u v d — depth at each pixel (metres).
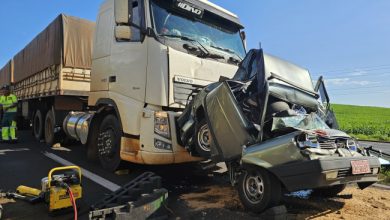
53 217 4.41
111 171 6.80
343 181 4.20
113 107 6.69
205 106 5.14
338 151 4.36
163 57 5.73
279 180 4.29
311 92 5.51
